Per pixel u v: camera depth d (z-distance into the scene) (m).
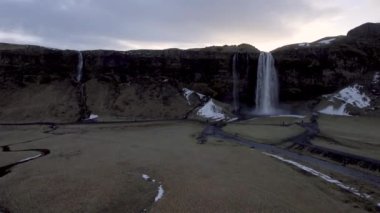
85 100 120.38
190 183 42.75
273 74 132.00
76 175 46.53
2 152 63.56
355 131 84.12
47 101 115.81
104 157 57.91
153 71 132.88
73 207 35.28
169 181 43.66
